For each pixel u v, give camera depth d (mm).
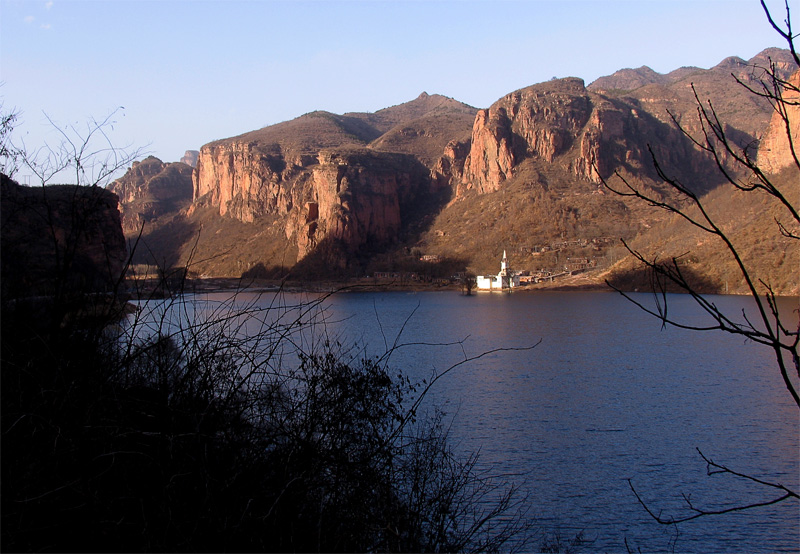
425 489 8656
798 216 4418
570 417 34312
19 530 5184
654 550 18469
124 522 5492
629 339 75562
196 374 6715
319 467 6660
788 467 26047
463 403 35938
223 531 5617
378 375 7832
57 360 5832
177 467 5836
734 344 69438
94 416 5969
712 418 34562
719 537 19500
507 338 75062
